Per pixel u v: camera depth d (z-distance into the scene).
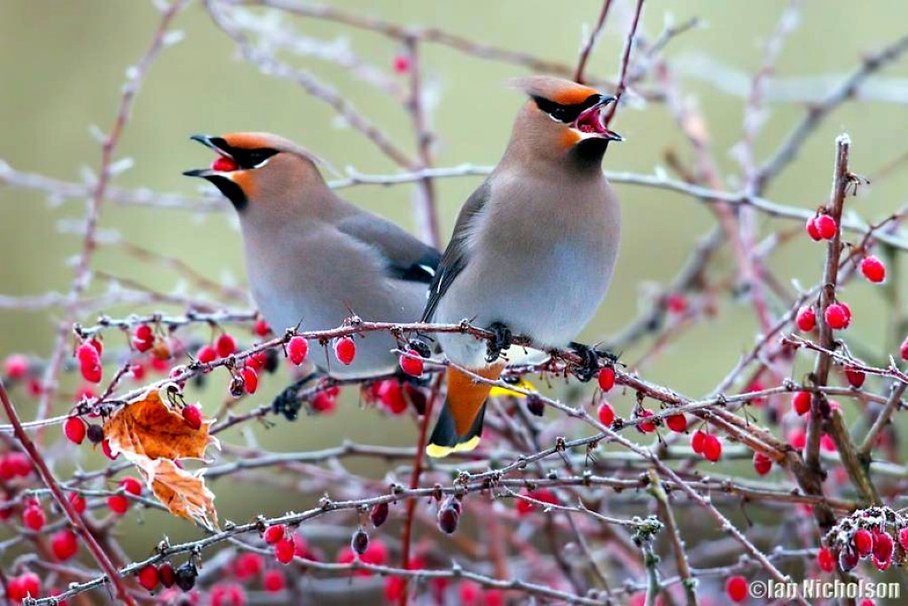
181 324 9.74
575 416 7.93
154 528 14.77
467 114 17.25
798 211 10.69
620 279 16.86
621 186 17.09
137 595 9.56
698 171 14.59
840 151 7.77
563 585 11.46
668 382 15.73
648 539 7.21
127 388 11.77
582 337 16.75
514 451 11.30
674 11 17.16
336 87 17.30
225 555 10.91
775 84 13.90
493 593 11.29
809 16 17.03
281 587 10.64
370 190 17.11
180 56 17.30
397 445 16.11
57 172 17.17
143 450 7.57
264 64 12.44
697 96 16.48
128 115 11.58
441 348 10.45
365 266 11.53
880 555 7.48
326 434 16.06
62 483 9.00
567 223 9.73
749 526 8.91
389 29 12.84
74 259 11.50
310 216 11.59
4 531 12.59
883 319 14.85
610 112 10.11
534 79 10.01
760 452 8.56
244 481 12.04
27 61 17.38
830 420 8.44
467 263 9.92
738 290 13.14
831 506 8.45
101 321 9.20
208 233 16.81
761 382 11.16
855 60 16.84
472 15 17.47
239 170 11.69
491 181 10.06
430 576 9.24
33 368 12.24
